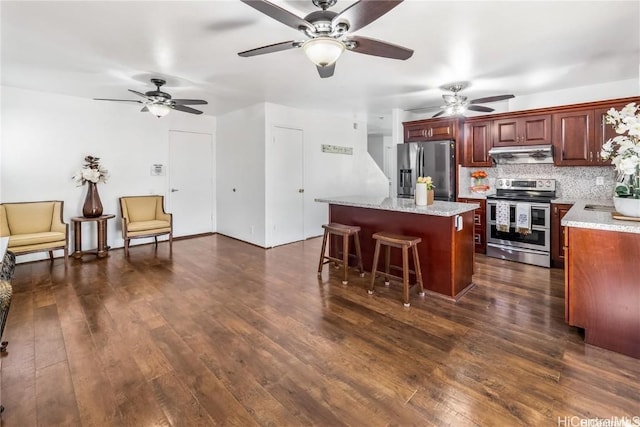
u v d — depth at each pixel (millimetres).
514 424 1533
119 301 3025
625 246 2080
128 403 1698
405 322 2590
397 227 3488
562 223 2309
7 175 4223
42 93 4418
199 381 1876
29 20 2322
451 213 2893
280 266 4156
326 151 6031
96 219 4516
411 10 2199
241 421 1576
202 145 6113
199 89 4199
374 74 3596
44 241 3971
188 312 2793
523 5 2143
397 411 1632
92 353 2162
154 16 2271
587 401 1679
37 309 2846
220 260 4438
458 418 1578
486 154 4762
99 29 2465
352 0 2062
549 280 3539
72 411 1639
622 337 2107
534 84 3986
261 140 5086
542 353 2129
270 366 2021
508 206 4301
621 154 2271
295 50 2873
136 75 3588
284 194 5375
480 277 3652
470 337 2346
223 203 6145
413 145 5227
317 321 2619
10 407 1660
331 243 4305
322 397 1741
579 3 2117
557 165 4156
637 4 2129
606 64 3277
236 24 2395
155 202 5379
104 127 4980
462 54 3006
